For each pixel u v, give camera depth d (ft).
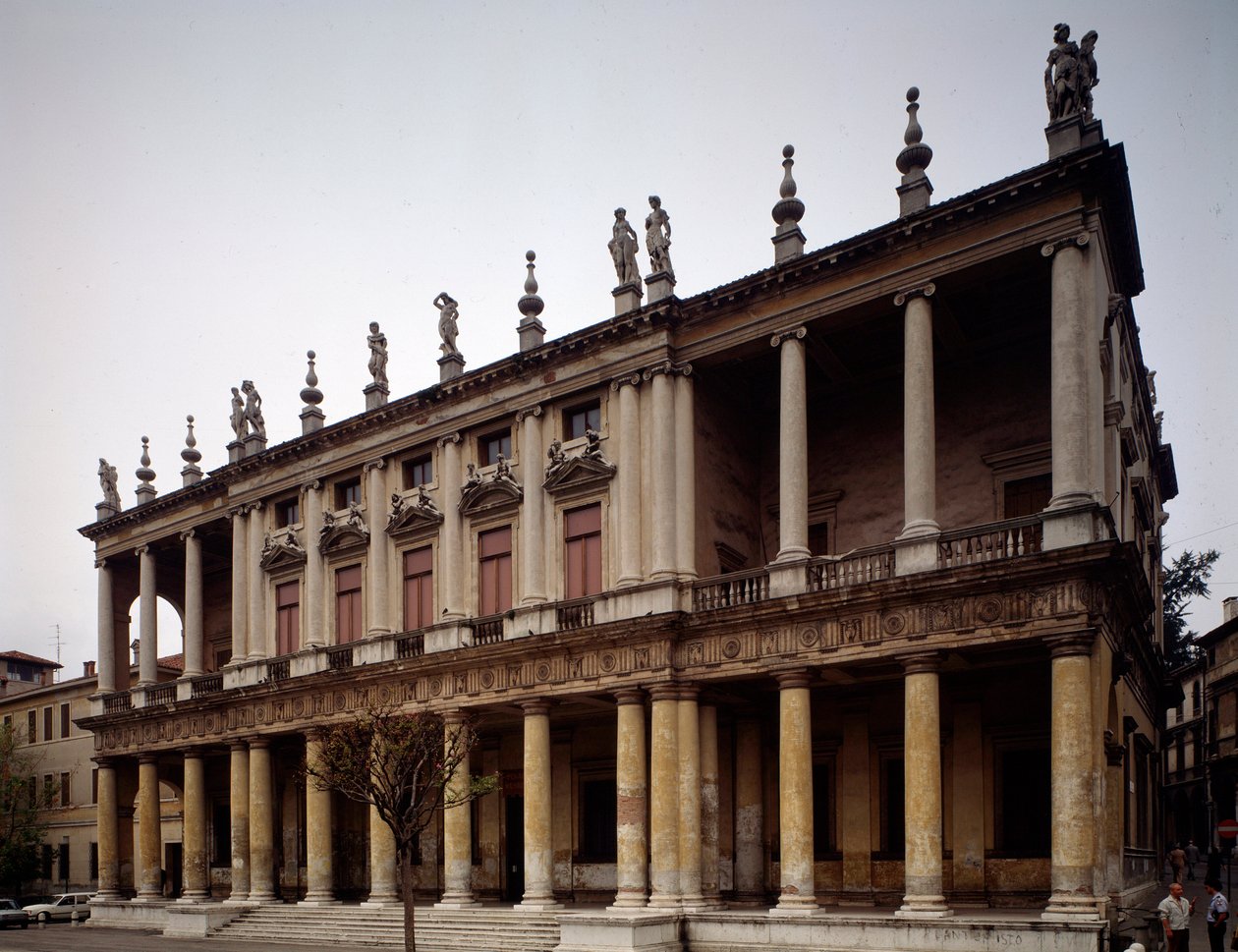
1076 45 91.71
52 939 140.05
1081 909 79.10
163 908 151.02
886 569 95.20
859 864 109.50
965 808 104.58
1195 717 268.62
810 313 102.89
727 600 104.83
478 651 117.70
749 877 114.42
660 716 104.83
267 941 125.70
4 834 216.95
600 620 111.04
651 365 112.16
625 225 117.60
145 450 178.09
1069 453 86.12
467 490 126.31
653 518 109.91
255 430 156.76
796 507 101.86
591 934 96.63
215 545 175.73
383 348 142.61
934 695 90.43
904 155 99.04
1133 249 99.04
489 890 132.57
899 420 116.06
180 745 155.74
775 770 116.37
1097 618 83.92
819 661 96.78
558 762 131.13
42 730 238.89
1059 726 82.89
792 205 106.93
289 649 146.10
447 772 105.91
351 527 138.62
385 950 111.65
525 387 122.72
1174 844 274.16
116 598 180.14
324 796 134.72
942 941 83.30
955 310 104.68
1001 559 86.38
